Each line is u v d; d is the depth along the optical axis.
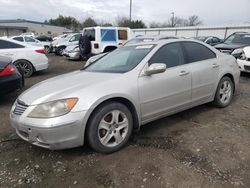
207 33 34.28
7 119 4.87
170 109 4.11
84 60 15.73
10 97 6.41
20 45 9.36
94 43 14.34
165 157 3.31
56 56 19.30
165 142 3.73
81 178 2.96
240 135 3.90
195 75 4.39
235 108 5.15
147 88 3.73
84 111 3.15
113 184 2.83
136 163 3.20
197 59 4.59
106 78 3.60
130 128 3.62
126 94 3.50
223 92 5.11
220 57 5.04
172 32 38.91
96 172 3.05
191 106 4.50
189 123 4.40
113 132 3.46
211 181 2.79
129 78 3.62
